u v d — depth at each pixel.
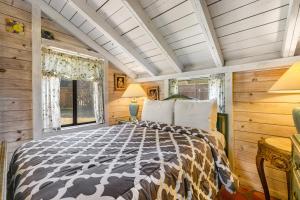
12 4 2.41
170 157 1.36
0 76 2.30
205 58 2.75
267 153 1.66
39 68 2.60
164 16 2.22
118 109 3.76
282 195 2.03
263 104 2.20
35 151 1.54
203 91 2.92
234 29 2.07
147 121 2.76
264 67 2.16
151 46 2.88
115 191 0.90
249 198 2.04
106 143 1.80
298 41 1.85
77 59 3.09
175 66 2.98
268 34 1.96
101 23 2.58
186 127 2.26
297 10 1.48
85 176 1.05
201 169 1.53
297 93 1.93
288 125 2.00
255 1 1.71
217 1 1.83
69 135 2.15
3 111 2.32
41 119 2.61
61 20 2.81
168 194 1.10
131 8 2.10
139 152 1.51
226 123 2.49
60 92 3.03
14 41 2.42
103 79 3.48
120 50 3.26
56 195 0.87
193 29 2.28
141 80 3.78
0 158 1.13
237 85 2.45
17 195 0.97
